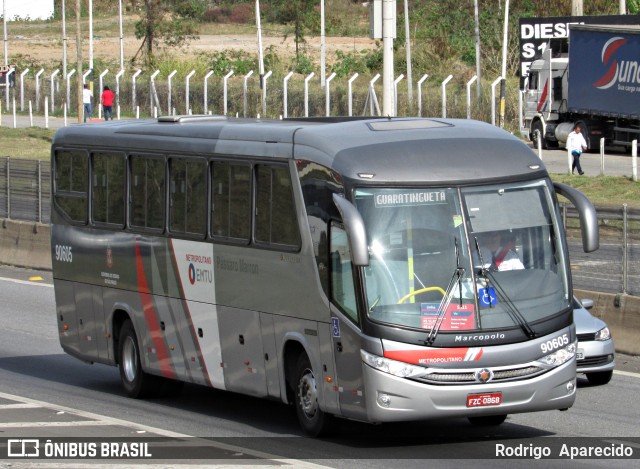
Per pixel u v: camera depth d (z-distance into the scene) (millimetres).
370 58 172000
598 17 134375
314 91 136000
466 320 26578
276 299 29891
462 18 171250
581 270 46000
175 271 33844
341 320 27359
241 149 31203
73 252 38594
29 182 69062
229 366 32031
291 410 33875
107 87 147000
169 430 30344
